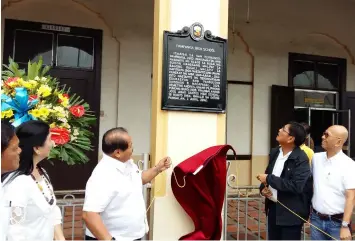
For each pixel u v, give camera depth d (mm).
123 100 6465
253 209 5391
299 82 7645
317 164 3340
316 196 3299
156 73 3428
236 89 7230
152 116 3492
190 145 3463
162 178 3371
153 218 3334
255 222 4938
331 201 3191
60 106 2900
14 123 2643
